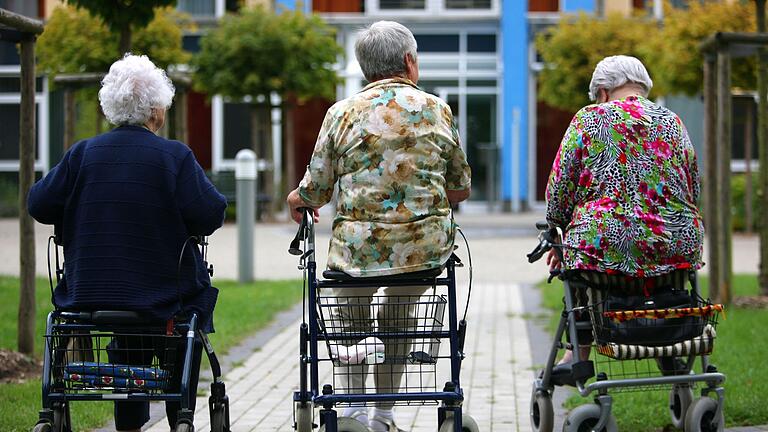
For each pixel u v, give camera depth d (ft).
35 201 34.04
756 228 159.22
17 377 53.78
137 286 32.91
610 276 36.91
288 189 185.16
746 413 43.86
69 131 83.20
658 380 36.47
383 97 35.45
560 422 44.09
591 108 37.93
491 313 79.71
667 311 35.88
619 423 43.04
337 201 35.88
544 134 207.41
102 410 45.78
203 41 167.12
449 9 205.36
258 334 70.23
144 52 123.54
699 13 136.05
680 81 137.18
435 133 35.40
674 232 36.83
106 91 34.60
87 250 33.22
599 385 35.78
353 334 34.71
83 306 32.99
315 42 166.61
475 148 206.39
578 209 37.45
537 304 84.58
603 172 37.06
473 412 47.57
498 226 166.30
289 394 51.67
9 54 199.72
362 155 35.09
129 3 65.77
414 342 36.50
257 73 166.61
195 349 34.96
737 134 187.93
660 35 146.20
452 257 35.22
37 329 67.87
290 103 178.09
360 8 205.87
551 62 167.43
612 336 35.96
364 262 34.73
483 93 206.18
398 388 38.11
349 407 37.52
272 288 93.30
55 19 125.29
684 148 37.81
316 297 34.83
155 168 33.78
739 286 89.81
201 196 33.83
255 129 174.81
